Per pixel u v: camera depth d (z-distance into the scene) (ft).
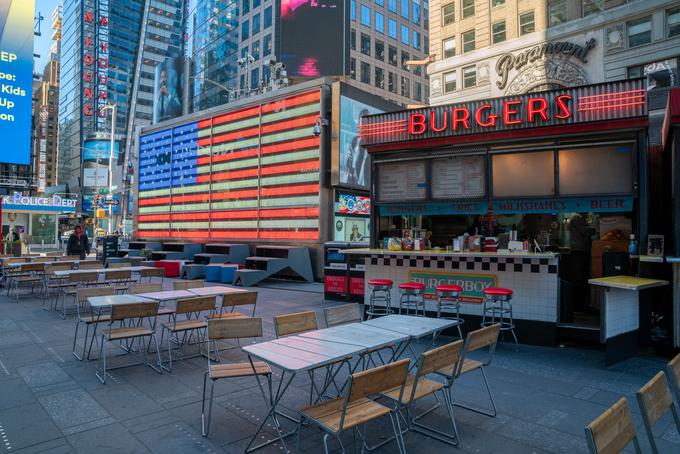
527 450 11.33
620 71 82.48
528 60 94.43
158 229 72.43
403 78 167.32
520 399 14.90
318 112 51.11
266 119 56.70
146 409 13.93
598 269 24.81
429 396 15.23
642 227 21.56
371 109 55.83
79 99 265.95
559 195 23.31
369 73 152.87
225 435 12.13
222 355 20.48
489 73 102.27
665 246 22.56
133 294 22.79
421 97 175.52
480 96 104.12
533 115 23.47
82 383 16.40
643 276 21.16
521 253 21.88
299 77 102.01
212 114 63.82
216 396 15.12
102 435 12.05
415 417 13.41
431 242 32.96
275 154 55.42
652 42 78.59
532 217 31.50
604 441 6.44
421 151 27.30
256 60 155.02
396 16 165.48
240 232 59.21
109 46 264.72
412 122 26.84
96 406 14.16
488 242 23.76
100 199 105.50
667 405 8.43
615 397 15.06
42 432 12.22
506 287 23.09
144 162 76.07
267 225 55.98
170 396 15.10
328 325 16.56
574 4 88.94
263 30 152.46
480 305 23.82
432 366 10.96
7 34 52.85
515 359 19.77
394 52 163.84
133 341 22.66
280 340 12.70
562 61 89.56
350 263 36.29
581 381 16.75
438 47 113.80
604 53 84.28
